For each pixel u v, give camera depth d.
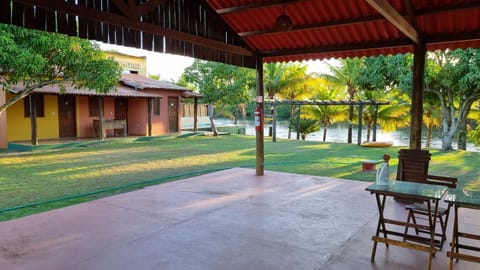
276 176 7.31
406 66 13.41
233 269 3.12
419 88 5.50
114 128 16.09
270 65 21.55
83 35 4.12
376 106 15.52
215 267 3.16
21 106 14.09
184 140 16.89
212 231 4.05
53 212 4.76
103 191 6.28
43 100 14.81
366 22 5.39
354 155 11.61
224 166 9.22
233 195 5.69
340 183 6.61
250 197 5.56
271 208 4.96
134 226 4.21
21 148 12.60
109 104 17.25
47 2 3.62
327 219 4.48
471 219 4.40
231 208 4.96
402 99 18.58
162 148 13.42
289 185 6.44
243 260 3.30
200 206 5.05
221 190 6.04
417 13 4.89
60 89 12.48
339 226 4.21
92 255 3.40
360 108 15.44
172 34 5.21
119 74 11.53
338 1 5.34
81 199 5.76
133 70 21.45
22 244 3.66
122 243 3.69
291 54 6.79
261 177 7.20
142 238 3.83
